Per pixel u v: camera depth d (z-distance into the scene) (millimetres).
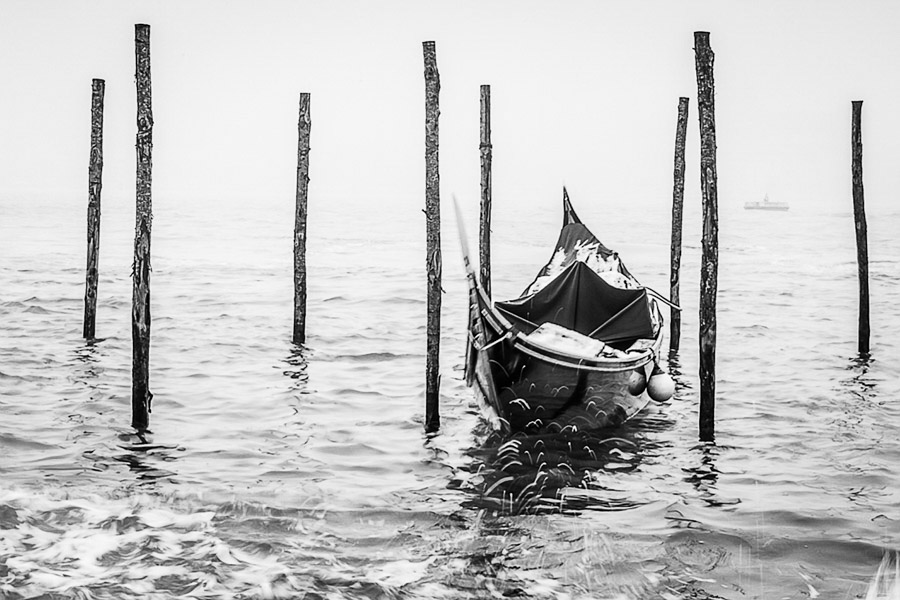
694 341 21219
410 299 28141
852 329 23203
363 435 13180
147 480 11078
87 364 17250
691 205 92562
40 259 38844
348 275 35938
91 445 12406
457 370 17516
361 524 9891
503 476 11586
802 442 13133
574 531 9812
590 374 13562
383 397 15320
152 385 15859
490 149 17172
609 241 59500
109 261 39281
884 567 9062
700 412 13156
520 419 13430
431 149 13188
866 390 16281
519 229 68062
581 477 11602
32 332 20562
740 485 11367
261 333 21297
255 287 31094
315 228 65062
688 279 36938
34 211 74375
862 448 12859
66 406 14273
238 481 11125
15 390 15188
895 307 27688
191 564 8750
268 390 15680
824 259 45188
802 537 9727
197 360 18094
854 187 19125
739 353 19781
